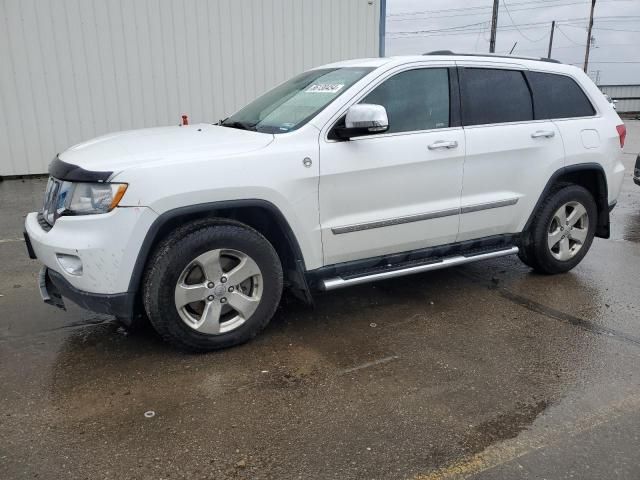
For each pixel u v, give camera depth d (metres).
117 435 2.89
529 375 3.53
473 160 4.46
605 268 5.71
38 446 2.80
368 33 12.77
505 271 5.58
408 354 3.81
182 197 3.39
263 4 11.35
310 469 2.65
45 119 10.16
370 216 4.07
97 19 10.08
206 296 3.63
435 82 4.38
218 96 11.34
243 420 3.04
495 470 2.65
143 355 3.75
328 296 4.88
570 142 5.02
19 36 9.69
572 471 2.64
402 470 2.65
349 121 3.73
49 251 3.48
